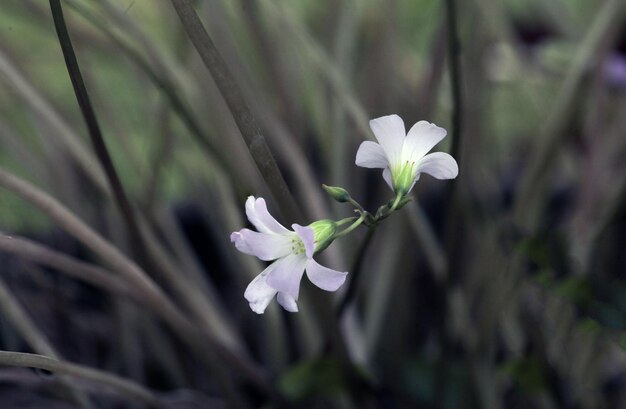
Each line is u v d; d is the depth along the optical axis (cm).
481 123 49
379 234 51
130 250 51
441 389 47
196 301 49
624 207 48
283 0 50
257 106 48
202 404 48
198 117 48
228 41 48
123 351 50
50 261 41
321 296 40
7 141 51
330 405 47
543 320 48
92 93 52
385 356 50
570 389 48
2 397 49
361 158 34
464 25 48
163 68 47
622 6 47
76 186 52
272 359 50
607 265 50
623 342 43
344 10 52
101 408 49
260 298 34
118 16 46
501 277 46
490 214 49
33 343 44
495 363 49
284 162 52
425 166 34
